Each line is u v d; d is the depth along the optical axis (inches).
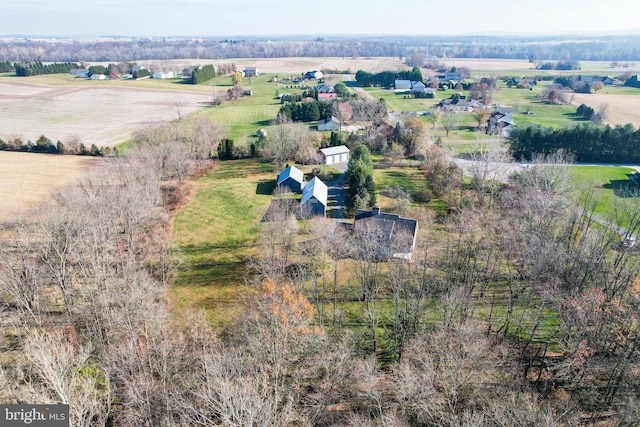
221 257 2637.8
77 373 1542.8
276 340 1590.8
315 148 4461.1
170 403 1429.6
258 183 3823.8
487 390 1472.7
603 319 1608.0
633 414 1309.1
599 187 3686.0
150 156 3548.2
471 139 5182.1
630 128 4510.3
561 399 1544.0
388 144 4586.6
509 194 3142.2
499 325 1988.2
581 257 2190.0
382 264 2498.8
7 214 2861.7
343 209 3280.0
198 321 1926.7
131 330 1611.7
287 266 2455.7
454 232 2834.6
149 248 2625.5
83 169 3944.4
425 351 1668.3
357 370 1658.5
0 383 1382.9
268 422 1230.3
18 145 4515.3
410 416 1471.5
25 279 2025.1
